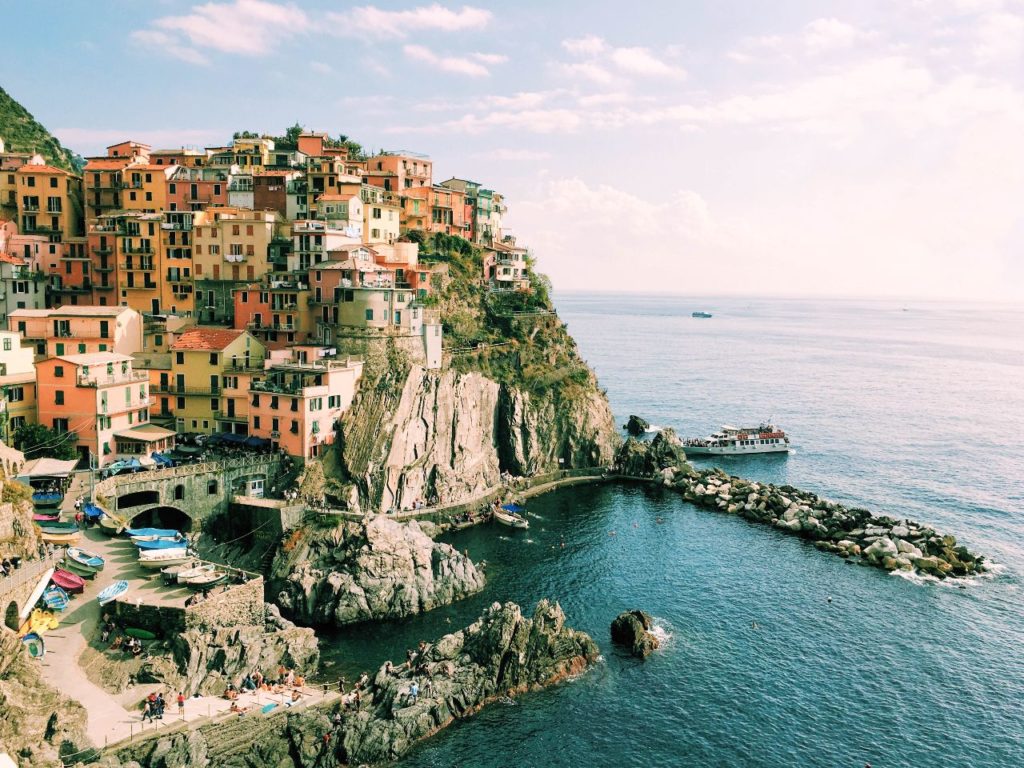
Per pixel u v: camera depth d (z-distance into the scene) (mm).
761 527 128125
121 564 85188
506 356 152375
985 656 89062
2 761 53938
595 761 71000
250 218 138500
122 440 108625
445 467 128500
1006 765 71625
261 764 67375
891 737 75125
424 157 182375
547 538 120562
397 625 92500
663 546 118688
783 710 78625
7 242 140000
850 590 104812
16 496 78812
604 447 157000
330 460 116812
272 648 78125
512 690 79812
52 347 120625
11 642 62812
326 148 186250
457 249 167250
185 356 119938
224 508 106500
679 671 84688
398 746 70750
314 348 120562
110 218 143250
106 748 60750
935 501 144000
